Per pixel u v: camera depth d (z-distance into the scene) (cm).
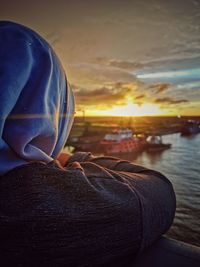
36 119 41
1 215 37
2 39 42
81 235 39
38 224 37
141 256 50
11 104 38
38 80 42
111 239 41
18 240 37
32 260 38
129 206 43
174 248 52
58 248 38
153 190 50
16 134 40
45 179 40
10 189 39
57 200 39
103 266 41
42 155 43
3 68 39
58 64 48
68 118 53
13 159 41
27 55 42
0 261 38
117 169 61
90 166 51
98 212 40
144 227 44
